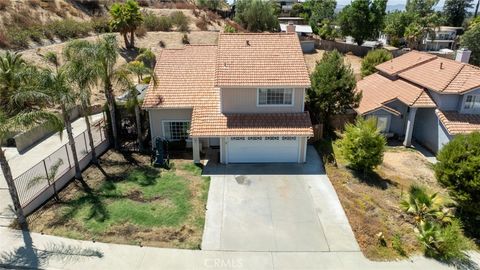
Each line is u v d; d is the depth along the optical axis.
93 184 19.02
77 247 14.20
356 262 13.91
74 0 54.94
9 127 14.11
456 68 25.42
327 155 23.16
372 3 67.81
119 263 13.48
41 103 18.00
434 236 14.62
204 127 21.31
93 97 32.78
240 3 72.88
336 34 80.38
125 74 21.69
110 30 48.78
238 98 21.92
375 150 19.81
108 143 23.84
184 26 57.84
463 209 17.22
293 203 17.81
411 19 78.81
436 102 24.94
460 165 16.30
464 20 97.19
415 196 17.27
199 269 13.36
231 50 23.58
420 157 24.62
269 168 21.47
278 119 21.83
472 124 23.42
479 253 15.05
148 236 14.99
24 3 44.19
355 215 16.73
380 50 39.41
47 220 15.75
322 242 14.98
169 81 24.50
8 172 14.36
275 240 15.08
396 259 14.16
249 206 17.50
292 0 118.94
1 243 14.29
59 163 18.00
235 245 14.71
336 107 26.23
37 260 13.45
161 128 23.81
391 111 26.70
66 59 20.14
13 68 22.78
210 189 19.00
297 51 23.52
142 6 69.25
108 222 15.77
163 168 21.19
